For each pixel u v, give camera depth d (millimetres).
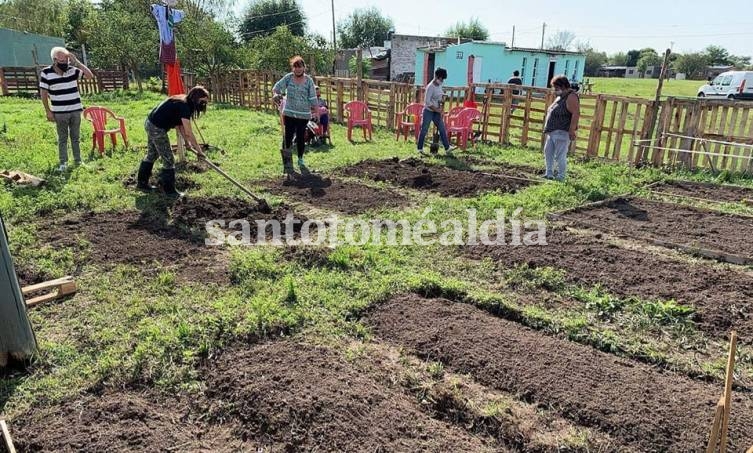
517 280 5055
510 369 3615
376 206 7316
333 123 15836
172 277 4855
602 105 10930
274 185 8375
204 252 5574
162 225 6297
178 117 7082
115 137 10711
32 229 6027
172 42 8688
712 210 7395
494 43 32250
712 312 4422
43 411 3160
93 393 3357
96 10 39688
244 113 18109
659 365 3811
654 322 4332
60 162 8680
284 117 9258
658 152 10383
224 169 9211
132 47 27109
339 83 15664
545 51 34125
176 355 3705
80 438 2943
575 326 4211
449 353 3812
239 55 25984
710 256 5672
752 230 6539
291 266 5219
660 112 10266
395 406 3244
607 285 4922
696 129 10031
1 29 29172
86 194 7301
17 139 11320
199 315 4242
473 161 10633
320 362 3646
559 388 3414
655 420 3117
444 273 5215
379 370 3635
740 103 9539
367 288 4777
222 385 3398
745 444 2934
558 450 2967
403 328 4164
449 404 3299
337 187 8305
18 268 5031
